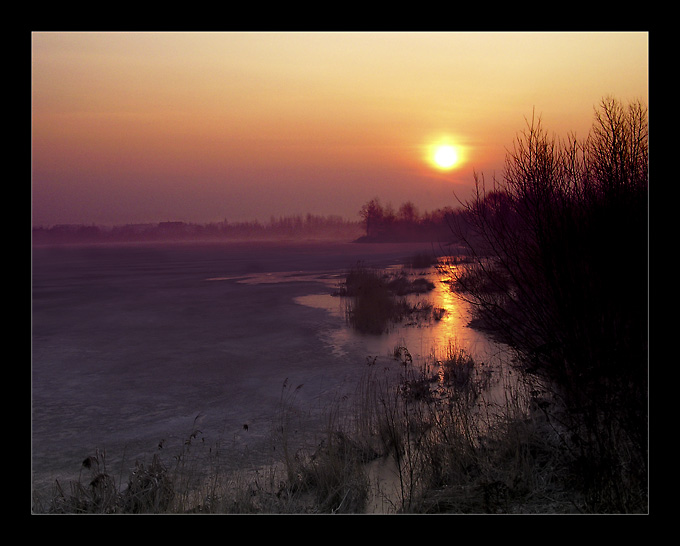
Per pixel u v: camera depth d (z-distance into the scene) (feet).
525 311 16.49
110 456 19.33
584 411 13.60
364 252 233.96
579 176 15.35
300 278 99.66
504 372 24.86
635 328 13.17
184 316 54.03
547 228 14.79
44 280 104.53
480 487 13.33
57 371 32.50
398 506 13.60
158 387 28.76
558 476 13.97
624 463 13.14
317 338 41.24
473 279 18.45
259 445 19.66
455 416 17.71
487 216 17.12
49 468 18.33
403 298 61.36
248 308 59.16
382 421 18.69
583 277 14.17
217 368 32.73
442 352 33.30
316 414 23.00
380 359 33.24
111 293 78.07
